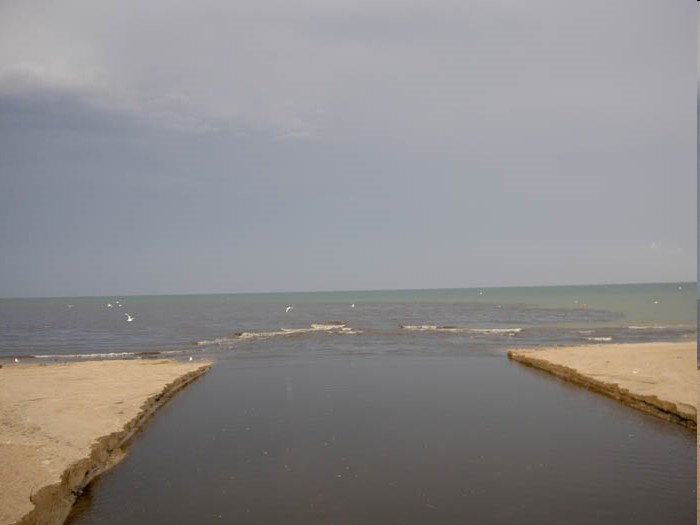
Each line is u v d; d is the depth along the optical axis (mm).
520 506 12859
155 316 86875
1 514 10852
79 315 92125
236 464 15734
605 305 94875
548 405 21922
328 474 14898
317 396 24188
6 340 49219
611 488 13750
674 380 22766
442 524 12047
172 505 13141
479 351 37531
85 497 13633
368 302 132500
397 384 26531
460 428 18922
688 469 14891
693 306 88375
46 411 18625
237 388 26234
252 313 91125
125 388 23438
